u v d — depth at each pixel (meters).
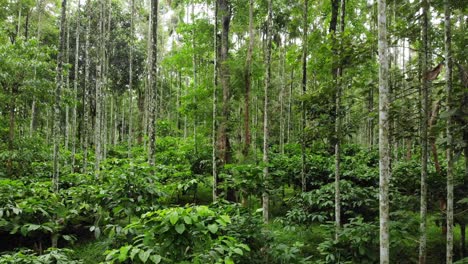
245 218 4.67
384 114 3.56
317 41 8.33
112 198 5.82
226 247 3.16
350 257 4.86
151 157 8.09
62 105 10.01
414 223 5.93
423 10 4.60
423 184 4.98
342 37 5.11
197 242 3.24
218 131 9.66
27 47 9.60
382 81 3.57
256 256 4.45
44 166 10.93
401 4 4.86
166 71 28.30
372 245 4.82
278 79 17.58
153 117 8.15
